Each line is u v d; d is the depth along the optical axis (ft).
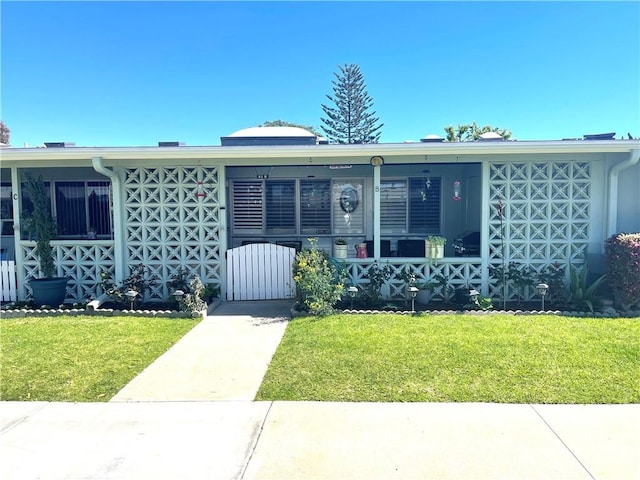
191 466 9.09
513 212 24.76
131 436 10.29
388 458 9.28
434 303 23.95
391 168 33.83
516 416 10.98
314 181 34.24
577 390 12.32
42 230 24.62
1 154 22.30
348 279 24.70
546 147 21.98
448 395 12.14
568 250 24.66
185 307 21.76
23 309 22.72
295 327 19.12
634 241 20.74
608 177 23.95
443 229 34.01
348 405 11.68
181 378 13.70
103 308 23.11
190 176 25.23
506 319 19.88
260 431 10.43
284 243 33.32
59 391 12.76
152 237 25.49
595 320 19.56
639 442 9.81
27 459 9.38
